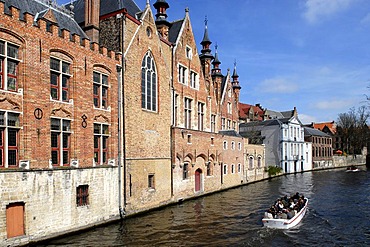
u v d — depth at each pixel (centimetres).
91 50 2012
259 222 2211
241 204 2864
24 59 1614
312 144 7544
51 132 1761
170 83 2861
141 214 2380
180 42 3200
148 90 2558
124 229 1967
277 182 4781
